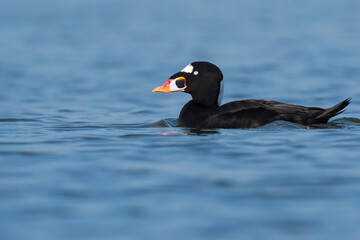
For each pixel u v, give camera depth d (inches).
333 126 517.7
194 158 416.2
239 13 1860.2
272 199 327.9
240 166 394.3
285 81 891.4
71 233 284.7
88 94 800.9
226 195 335.3
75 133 516.7
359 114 639.8
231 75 955.3
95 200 327.3
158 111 683.4
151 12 1903.3
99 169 388.2
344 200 325.1
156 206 318.3
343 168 386.0
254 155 422.3
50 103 727.1
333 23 1585.9
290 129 504.7
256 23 1624.0
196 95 567.5
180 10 1953.7
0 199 329.1
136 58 1128.2
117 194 336.8
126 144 463.5
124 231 286.8
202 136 489.7
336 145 449.7
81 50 1218.0
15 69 997.8
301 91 810.8
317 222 296.5
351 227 290.2
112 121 597.6
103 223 296.0
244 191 341.4
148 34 1448.1
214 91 566.6
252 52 1183.6
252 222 297.0
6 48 1229.7
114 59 1116.5
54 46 1262.3
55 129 542.6
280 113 514.3
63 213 309.0
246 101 536.7
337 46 1234.0
